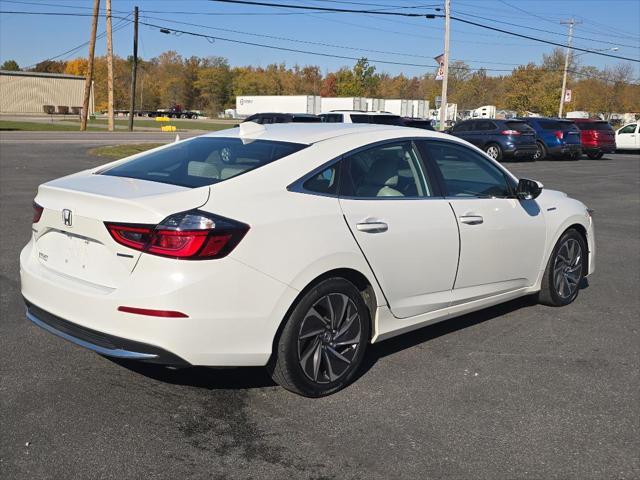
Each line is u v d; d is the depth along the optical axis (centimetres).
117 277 347
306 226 371
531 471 319
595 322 552
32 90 7175
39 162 1805
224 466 315
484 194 498
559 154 2670
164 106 13075
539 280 559
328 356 393
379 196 420
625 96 8031
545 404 392
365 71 9731
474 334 514
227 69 13162
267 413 371
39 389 392
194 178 388
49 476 303
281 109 5709
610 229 1030
